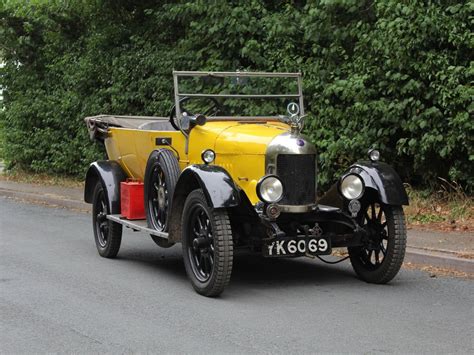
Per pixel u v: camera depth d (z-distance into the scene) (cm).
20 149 1994
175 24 1530
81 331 584
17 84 2005
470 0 996
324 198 768
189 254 712
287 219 723
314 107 1190
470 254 818
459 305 651
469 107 978
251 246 697
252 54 1260
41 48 1895
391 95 1098
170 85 1472
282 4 1331
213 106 825
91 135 986
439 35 1017
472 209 1034
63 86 1852
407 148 1082
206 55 1408
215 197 656
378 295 692
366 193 746
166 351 530
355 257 770
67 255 934
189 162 794
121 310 648
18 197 1709
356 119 1123
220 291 680
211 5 1310
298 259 883
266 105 841
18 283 762
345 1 1095
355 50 1134
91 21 1734
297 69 1200
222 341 551
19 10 1820
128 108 1602
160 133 822
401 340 547
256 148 718
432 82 1015
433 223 1012
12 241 1048
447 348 527
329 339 551
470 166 1051
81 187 1759
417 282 749
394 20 1036
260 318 614
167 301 679
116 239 897
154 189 804
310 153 706
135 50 1593
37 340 562
